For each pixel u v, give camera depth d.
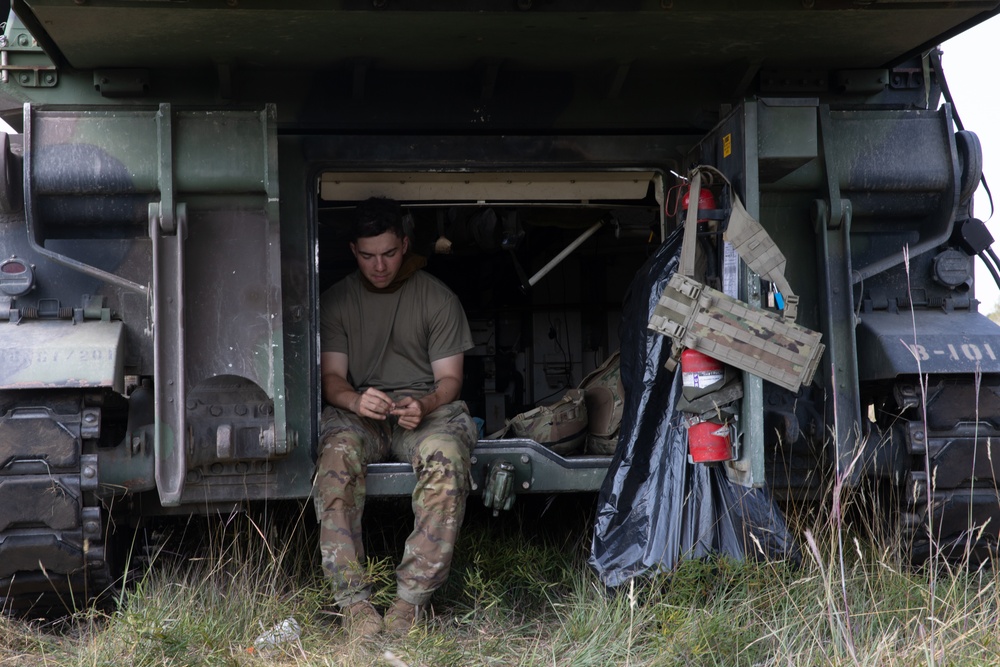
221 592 3.37
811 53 3.62
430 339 3.87
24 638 3.16
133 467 3.21
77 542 3.12
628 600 3.16
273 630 3.09
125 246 3.35
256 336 3.32
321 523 3.33
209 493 3.43
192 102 3.61
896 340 3.47
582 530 4.18
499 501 3.50
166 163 3.23
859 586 3.26
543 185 4.05
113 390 3.12
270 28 3.13
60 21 3.03
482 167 3.74
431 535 3.29
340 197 3.98
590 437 4.02
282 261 3.55
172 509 3.48
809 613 2.97
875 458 3.50
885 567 3.23
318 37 3.24
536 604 3.57
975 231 3.69
